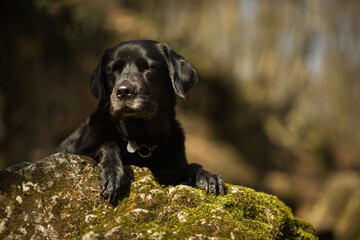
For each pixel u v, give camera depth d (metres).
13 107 10.14
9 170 2.87
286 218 3.41
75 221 2.76
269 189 13.15
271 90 19.91
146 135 3.81
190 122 14.46
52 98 10.72
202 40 17.42
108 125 3.84
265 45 19.42
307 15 20.08
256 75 19.59
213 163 12.80
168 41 15.16
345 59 21.11
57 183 2.89
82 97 11.27
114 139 3.82
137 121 3.75
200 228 2.60
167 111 3.96
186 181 3.75
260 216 3.23
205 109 15.45
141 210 2.82
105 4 13.91
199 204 2.93
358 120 21.69
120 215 2.82
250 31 19.12
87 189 2.93
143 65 3.74
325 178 17.25
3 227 2.62
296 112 21.31
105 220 2.79
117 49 3.85
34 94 10.50
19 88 10.36
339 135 21.69
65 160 3.00
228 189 3.31
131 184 3.06
